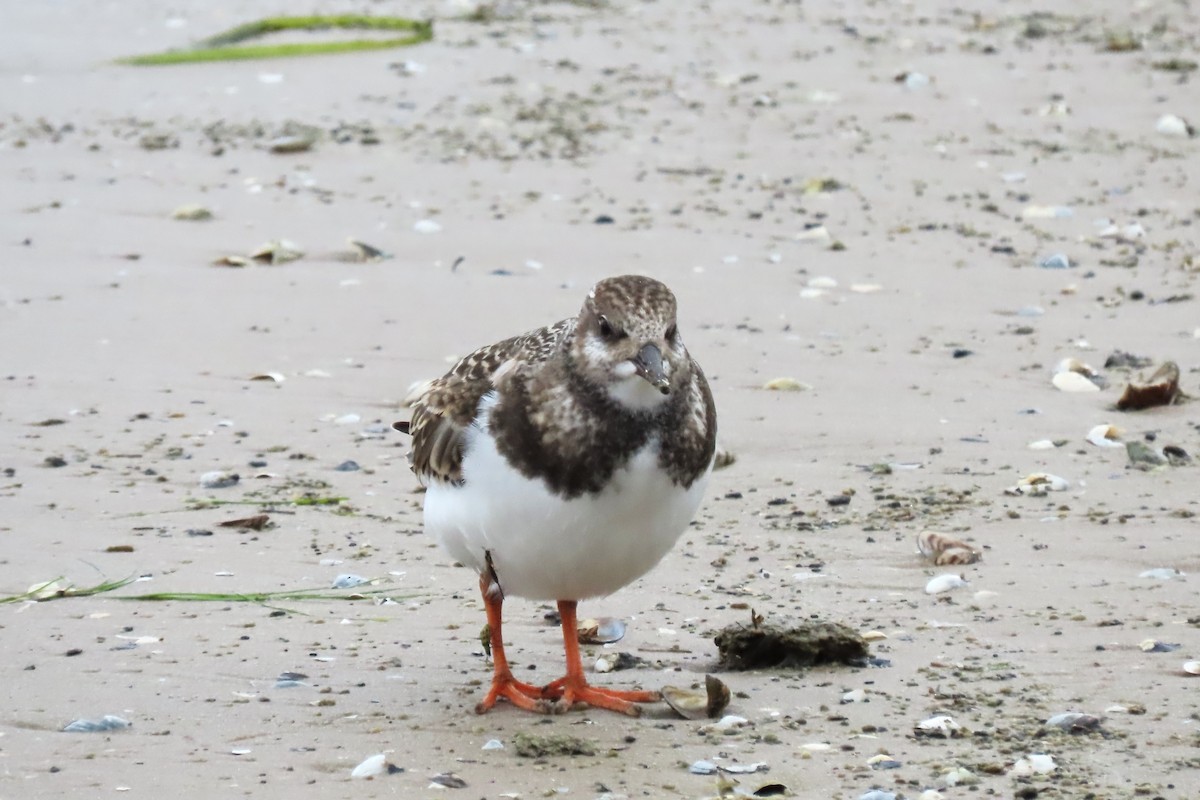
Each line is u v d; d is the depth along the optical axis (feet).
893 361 45.52
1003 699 25.49
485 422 24.44
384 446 39.91
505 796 22.26
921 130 67.72
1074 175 62.34
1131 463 37.81
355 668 27.32
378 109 70.95
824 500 36.27
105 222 57.47
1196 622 28.66
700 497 25.20
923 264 53.72
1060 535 33.71
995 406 42.09
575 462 23.75
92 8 90.94
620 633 29.19
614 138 67.15
